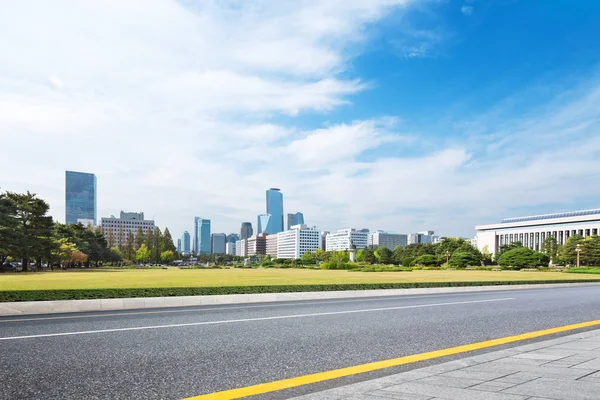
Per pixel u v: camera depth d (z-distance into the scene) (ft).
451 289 73.26
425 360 19.65
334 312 38.01
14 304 37.32
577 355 19.94
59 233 244.83
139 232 445.78
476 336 26.13
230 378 16.42
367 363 19.04
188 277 110.83
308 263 410.72
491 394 13.52
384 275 138.41
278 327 28.81
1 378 16.17
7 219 164.35
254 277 112.06
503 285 83.05
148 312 38.27
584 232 375.04
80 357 19.62
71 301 39.88
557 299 54.24
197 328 28.17
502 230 464.65
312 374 17.12
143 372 17.15
